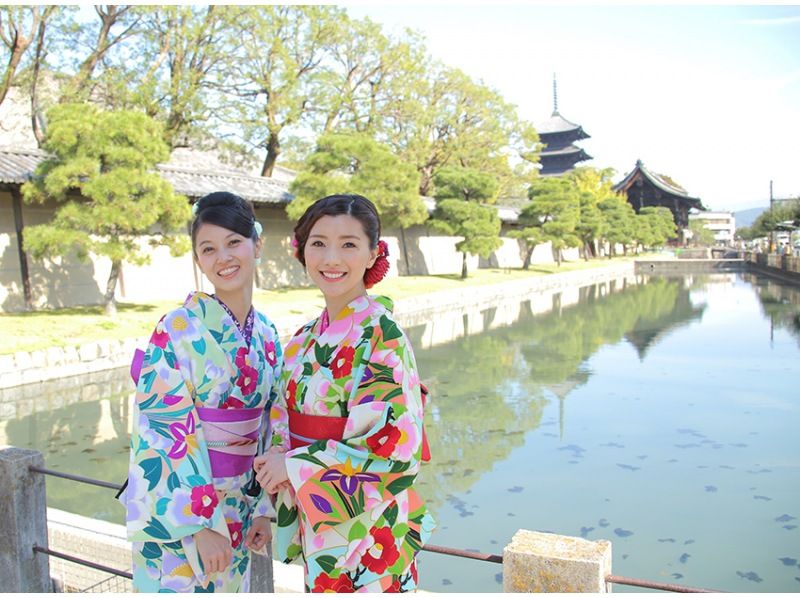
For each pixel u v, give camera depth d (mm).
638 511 4945
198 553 1576
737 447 6520
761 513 4891
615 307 19922
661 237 53094
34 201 12227
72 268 13055
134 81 16406
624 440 6781
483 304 20328
